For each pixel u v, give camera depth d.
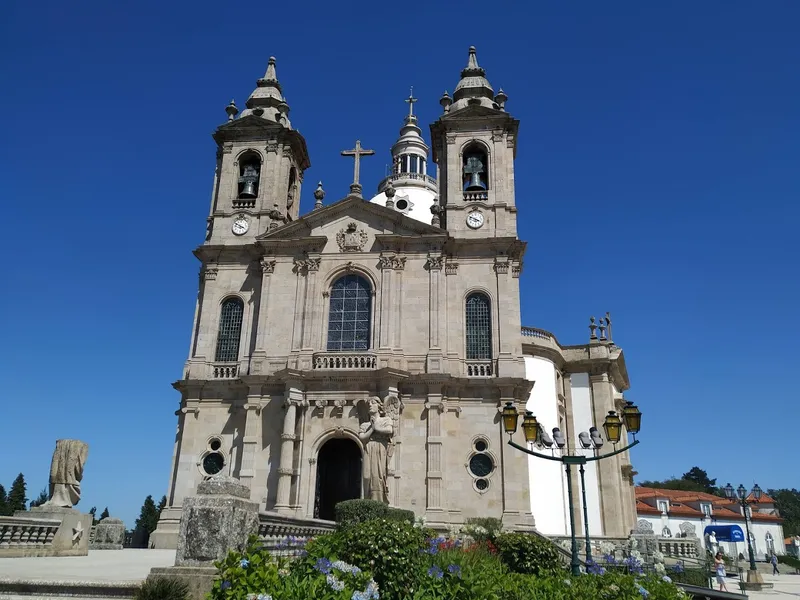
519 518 33.22
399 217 39.06
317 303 38.09
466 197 40.56
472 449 34.91
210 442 36.56
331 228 39.69
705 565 35.22
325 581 9.90
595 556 32.00
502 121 41.53
